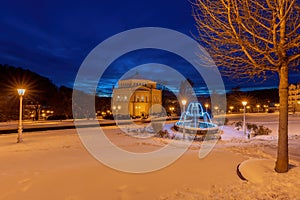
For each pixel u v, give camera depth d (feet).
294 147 31.19
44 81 130.52
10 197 12.87
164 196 13.08
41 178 15.66
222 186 14.40
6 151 29.45
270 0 14.37
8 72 113.39
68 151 29.01
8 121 108.99
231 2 14.51
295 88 182.91
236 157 21.70
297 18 14.90
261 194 12.70
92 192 13.58
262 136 47.75
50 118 122.52
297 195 12.26
